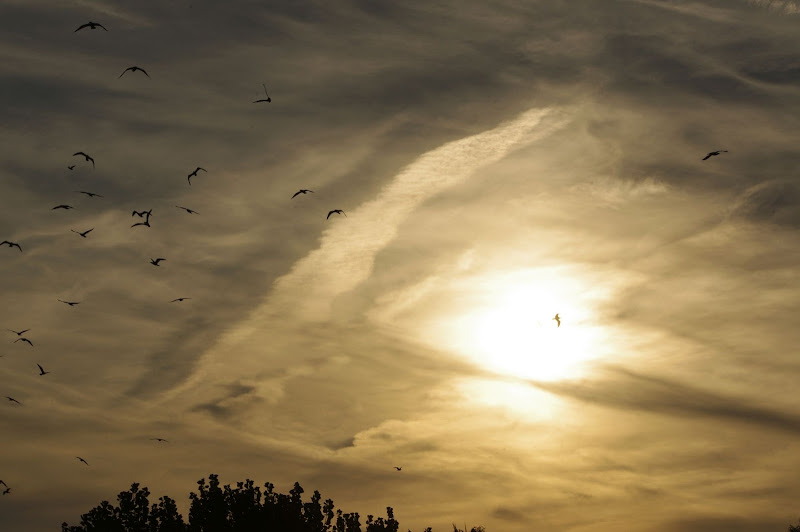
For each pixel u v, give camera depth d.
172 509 59.59
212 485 61.91
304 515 62.66
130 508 58.91
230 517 60.44
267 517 60.25
